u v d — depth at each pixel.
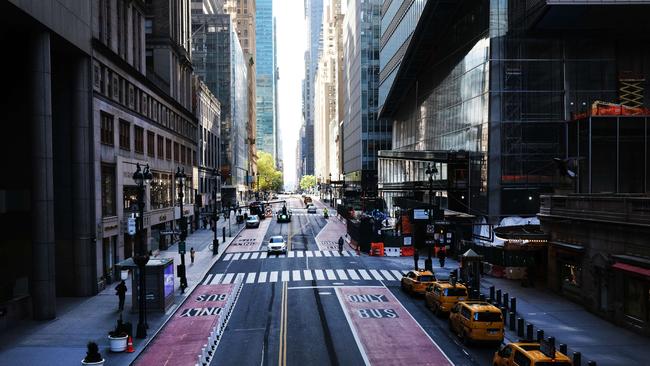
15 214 30.89
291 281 36.94
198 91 77.50
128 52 43.44
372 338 22.88
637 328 23.14
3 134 31.20
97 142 34.50
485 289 33.09
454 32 61.03
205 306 29.41
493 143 50.00
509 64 50.06
